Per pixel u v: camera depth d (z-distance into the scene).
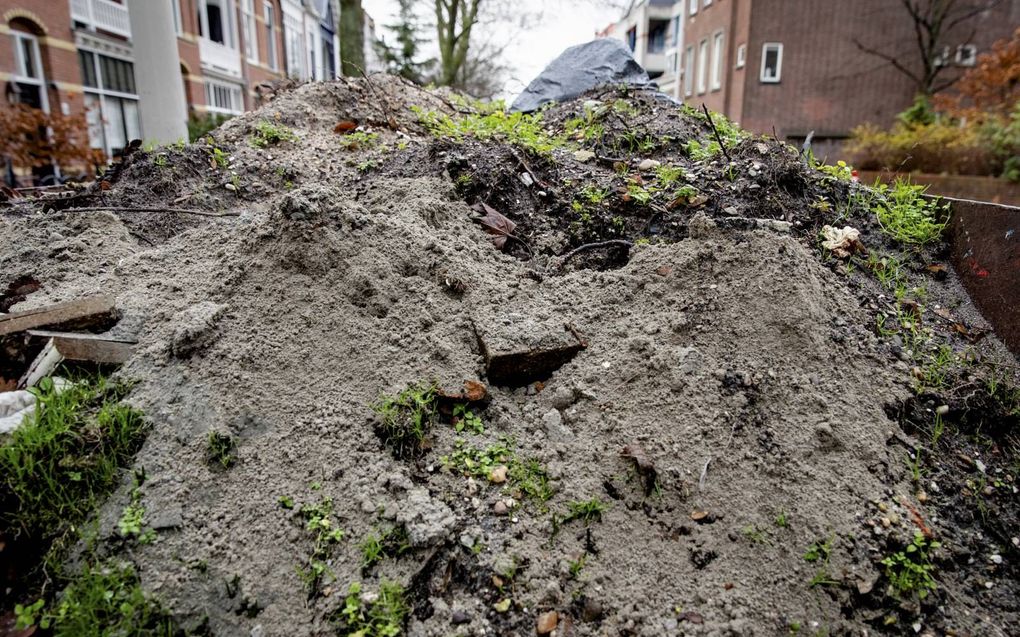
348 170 3.89
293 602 1.71
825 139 14.09
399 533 1.83
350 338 2.33
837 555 1.82
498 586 1.76
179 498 1.89
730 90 19.81
